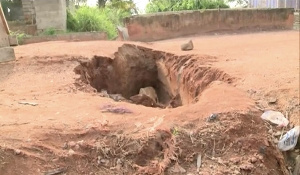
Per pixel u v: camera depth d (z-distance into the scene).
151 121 4.56
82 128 4.39
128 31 14.55
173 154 3.99
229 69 7.38
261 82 6.30
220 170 3.87
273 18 16.25
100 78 9.56
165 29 14.88
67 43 12.00
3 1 21.08
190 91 7.75
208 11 15.41
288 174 4.24
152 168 3.88
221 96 5.41
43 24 18.09
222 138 4.22
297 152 4.46
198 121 4.49
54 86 6.78
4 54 8.62
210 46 11.38
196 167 3.92
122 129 4.36
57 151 3.95
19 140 4.05
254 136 4.33
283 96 5.56
